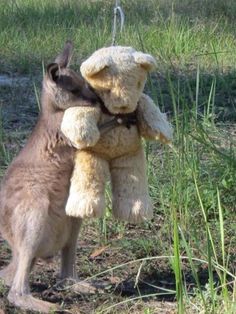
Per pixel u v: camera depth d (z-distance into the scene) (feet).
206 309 7.98
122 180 8.24
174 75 17.11
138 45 19.24
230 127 13.69
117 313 8.51
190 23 21.75
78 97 7.99
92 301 8.73
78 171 8.13
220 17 21.90
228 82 16.22
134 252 9.83
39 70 18.16
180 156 10.77
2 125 13.79
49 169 8.35
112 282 9.21
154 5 23.80
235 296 8.01
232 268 9.41
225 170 10.90
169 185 10.93
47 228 8.41
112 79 7.84
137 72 7.88
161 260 9.66
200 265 9.50
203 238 10.02
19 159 8.54
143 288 9.11
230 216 10.55
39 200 8.36
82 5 24.35
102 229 10.21
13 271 8.67
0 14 23.02
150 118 8.08
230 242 9.89
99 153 8.13
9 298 8.47
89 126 7.86
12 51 19.54
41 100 8.47
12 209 8.43
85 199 8.07
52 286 9.03
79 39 20.30
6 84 16.89
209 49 19.40
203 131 11.10
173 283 9.23
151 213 8.32
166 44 19.74
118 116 8.03
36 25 21.84
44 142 8.34
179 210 10.28
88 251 9.91
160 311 8.57
